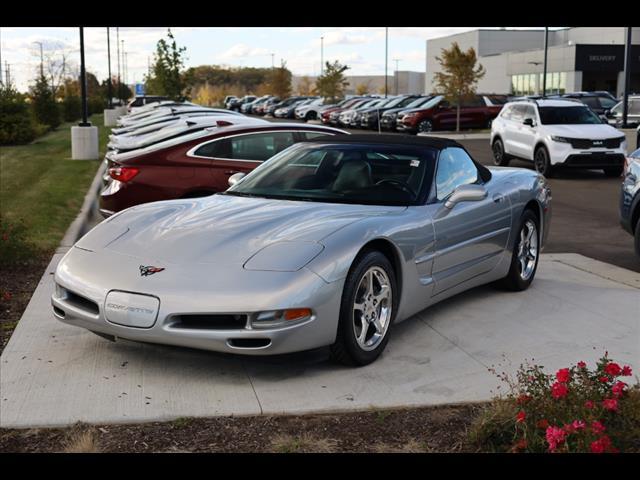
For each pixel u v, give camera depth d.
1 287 6.53
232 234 4.68
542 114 17.84
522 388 4.09
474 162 6.34
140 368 4.61
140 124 17.12
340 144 5.93
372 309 4.76
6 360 4.70
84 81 20.23
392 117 35.91
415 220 5.16
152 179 8.37
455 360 4.88
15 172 16.36
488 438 3.67
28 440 3.70
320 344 4.43
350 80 115.81
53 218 10.27
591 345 5.21
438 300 5.65
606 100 32.72
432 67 100.44
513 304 6.26
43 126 31.97
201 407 4.07
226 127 8.86
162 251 4.57
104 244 4.82
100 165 18.14
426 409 4.12
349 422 3.96
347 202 5.35
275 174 5.79
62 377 4.45
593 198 13.81
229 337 4.18
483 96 36.06
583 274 7.43
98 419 3.90
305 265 4.33
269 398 4.20
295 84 123.75
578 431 3.24
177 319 4.25
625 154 17.02
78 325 4.64
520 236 6.61
